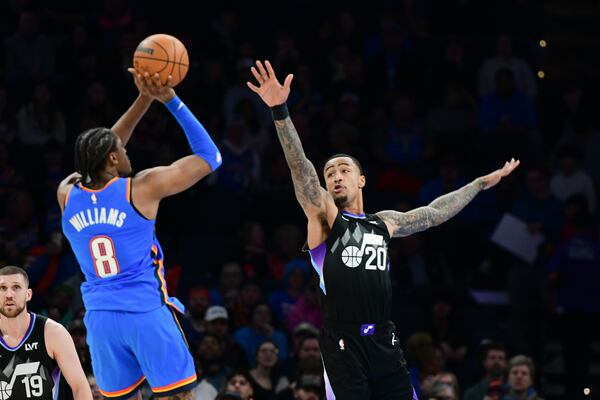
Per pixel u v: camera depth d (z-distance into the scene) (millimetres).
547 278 22594
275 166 24766
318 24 29984
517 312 22328
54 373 12266
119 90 24875
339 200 10539
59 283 20219
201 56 27672
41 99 24266
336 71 27672
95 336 9938
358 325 10172
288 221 24047
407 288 22625
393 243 23141
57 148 23266
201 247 22688
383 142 25922
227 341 18984
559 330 22281
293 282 21109
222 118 26109
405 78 27391
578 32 32031
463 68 28625
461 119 26578
